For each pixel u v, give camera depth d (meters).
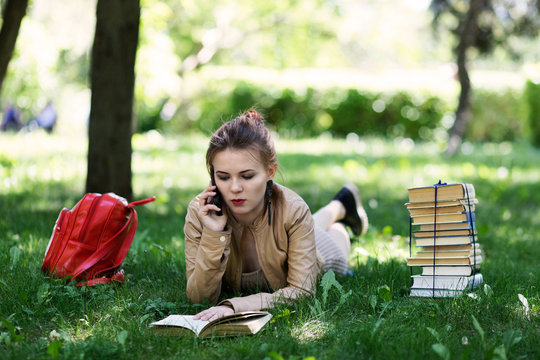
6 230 4.27
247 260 2.87
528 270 3.51
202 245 2.61
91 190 5.50
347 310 2.66
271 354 2.00
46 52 12.05
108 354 2.14
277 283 2.87
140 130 17.52
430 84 15.85
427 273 2.87
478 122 15.71
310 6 19.89
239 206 2.54
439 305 2.64
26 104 13.28
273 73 17.62
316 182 7.74
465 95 10.62
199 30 20.06
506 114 15.65
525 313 2.57
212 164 2.55
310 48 22.16
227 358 2.13
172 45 12.70
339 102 16.12
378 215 5.52
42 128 17.44
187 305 2.71
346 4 21.88
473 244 2.83
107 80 5.37
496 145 14.59
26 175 7.32
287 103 16.41
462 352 2.15
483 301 2.62
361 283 3.02
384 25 23.27
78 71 17.61
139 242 3.79
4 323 2.25
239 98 16.61
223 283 2.98
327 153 11.52
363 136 16.12
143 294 2.93
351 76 17.39
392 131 15.98
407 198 6.64
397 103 15.86
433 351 2.12
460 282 2.77
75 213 3.01
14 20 6.19
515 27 10.55
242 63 23.55
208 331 2.33
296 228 2.71
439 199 2.80
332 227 3.57
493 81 15.80
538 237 4.72
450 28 11.00
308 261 2.73
